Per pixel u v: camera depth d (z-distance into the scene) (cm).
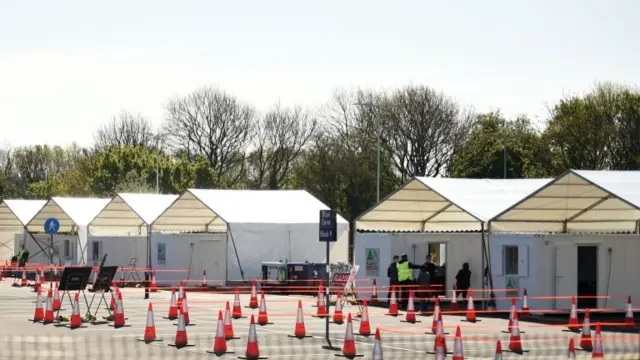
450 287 5094
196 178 12769
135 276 7075
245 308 4922
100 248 7288
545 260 4538
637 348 3172
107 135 15300
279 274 6194
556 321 4284
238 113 13812
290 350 3162
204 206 6725
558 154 10288
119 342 3391
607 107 10031
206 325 4031
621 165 9906
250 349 2953
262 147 13838
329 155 11662
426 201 5334
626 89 10244
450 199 5041
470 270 5059
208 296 5862
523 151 10500
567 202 4631
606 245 4597
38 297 4209
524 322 4231
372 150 11575
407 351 3158
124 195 7325
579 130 10031
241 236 6475
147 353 3077
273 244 6562
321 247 6731
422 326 4022
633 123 9875
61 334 3656
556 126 10350
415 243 5175
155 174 12475
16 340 3453
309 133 13725
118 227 7788
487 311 4519
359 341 3444
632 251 4647
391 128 11612
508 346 3241
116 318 3931
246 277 6469
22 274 7369
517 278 4631
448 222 5700
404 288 4828
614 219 4934
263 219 6562
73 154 18350
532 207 4694
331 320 4259
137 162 12625
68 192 13900
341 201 11506
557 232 5028
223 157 13762
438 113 11600
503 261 4706
